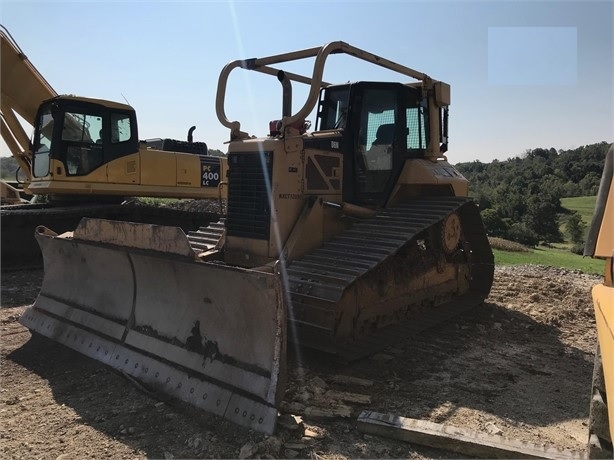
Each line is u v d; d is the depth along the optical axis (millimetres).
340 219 5566
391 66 5668
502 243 21266
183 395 3727
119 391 3977
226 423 3383
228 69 5652
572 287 8469
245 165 5270
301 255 5109
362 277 4984
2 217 8898
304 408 3660
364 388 4203
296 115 4965
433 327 6113
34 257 9422
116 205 10172
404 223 5297
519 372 4703
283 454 3080
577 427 3602
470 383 4387
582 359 5141
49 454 3088
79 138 9617
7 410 3676
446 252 6422
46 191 9555
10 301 7043
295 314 4523
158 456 3062
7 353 4852
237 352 3633
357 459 3084
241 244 5293
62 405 3756
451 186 6453
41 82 10422
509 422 3641
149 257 4199
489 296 7762
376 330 5387
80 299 5137
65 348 4949
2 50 9930
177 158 11055
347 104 5930
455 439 3174
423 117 6535
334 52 5023
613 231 2428
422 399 4020
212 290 3779
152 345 4223
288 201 5098
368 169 5883
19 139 10805
